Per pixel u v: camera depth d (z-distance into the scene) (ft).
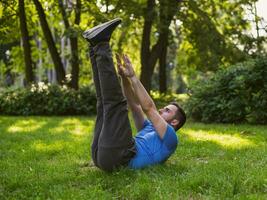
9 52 106.52
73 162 23.90
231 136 34.42
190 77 96.02
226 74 47.60
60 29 95.25
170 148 20.54
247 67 46.91
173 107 21.44
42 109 65.05
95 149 19.74
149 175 19.01
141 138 20.42
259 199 15.55
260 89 45.57
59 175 20.34
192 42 80.02
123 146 19.11
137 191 16.87
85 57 84.69
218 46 73.00
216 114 47.16
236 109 45.78
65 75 75.46
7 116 62.85
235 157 24.13
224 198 16.02
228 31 77.92
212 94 47.85
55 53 75.10
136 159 19.84
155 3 71.26
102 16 67.87
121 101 18.86
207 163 22.13
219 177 18.33
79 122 50.52
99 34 18.22
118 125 18.92
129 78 20.10
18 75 143.33
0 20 79.51
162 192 16.70
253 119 45.16
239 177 18.35
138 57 93.20
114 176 19.06
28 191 17.84
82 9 71.31
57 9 79.97
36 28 91.09
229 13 79.36
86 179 19.36
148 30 75.56
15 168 22.70
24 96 65.41
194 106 48.88
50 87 66.39
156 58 75.77
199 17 74.08
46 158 25.94
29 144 31.91
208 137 33.58
